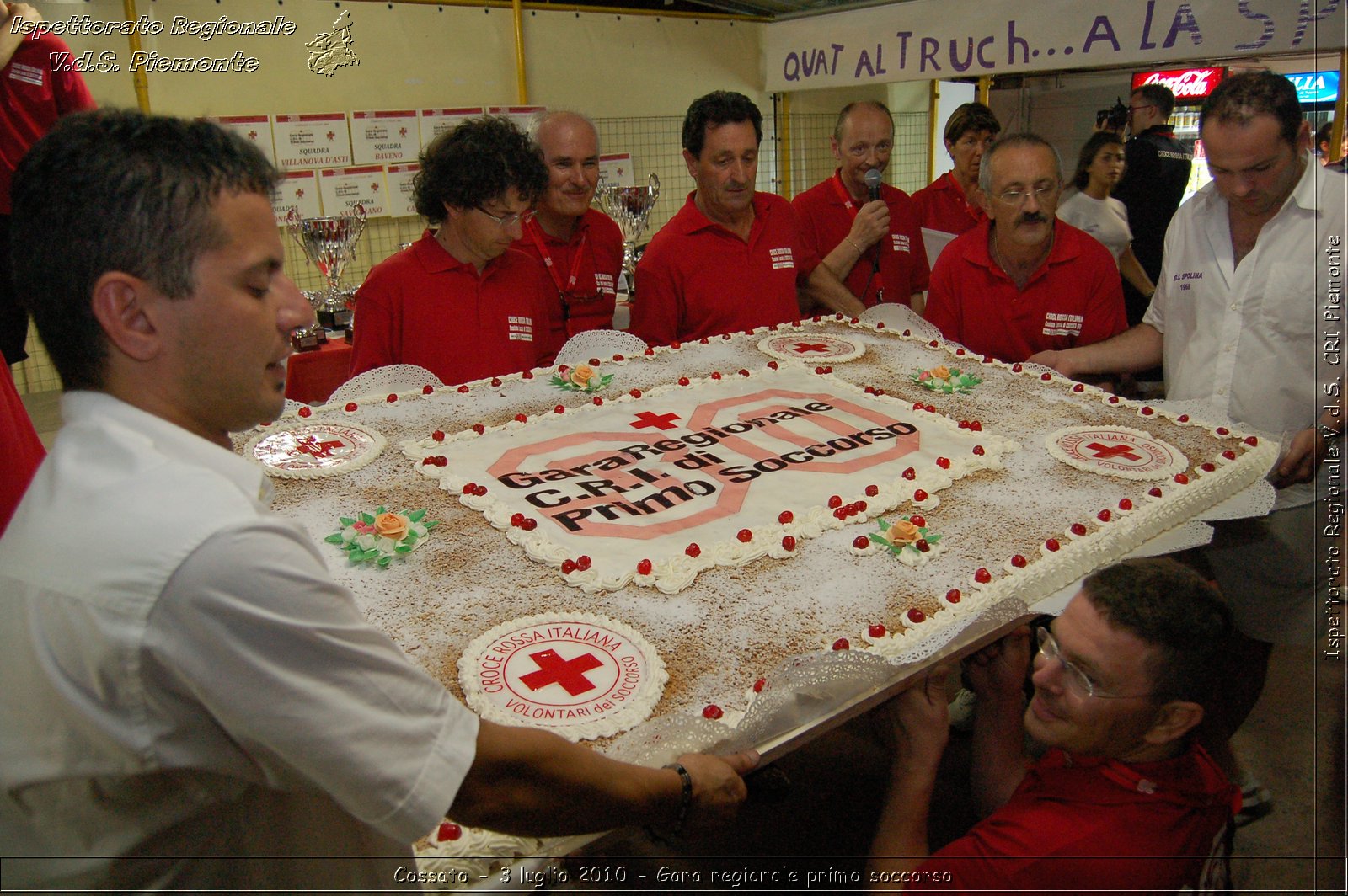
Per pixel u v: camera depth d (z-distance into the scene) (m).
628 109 5.68
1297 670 2.70
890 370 3.16
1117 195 4.54
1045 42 4.29
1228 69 4.00
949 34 4.63
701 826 1.32
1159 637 1.32
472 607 1.77
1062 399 2.87
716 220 3.61
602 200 5.04
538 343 3.26
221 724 0.91
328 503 2.19
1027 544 2.01
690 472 2.37
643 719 1.45
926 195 4.80
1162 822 1.36
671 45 5.75
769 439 2.58
